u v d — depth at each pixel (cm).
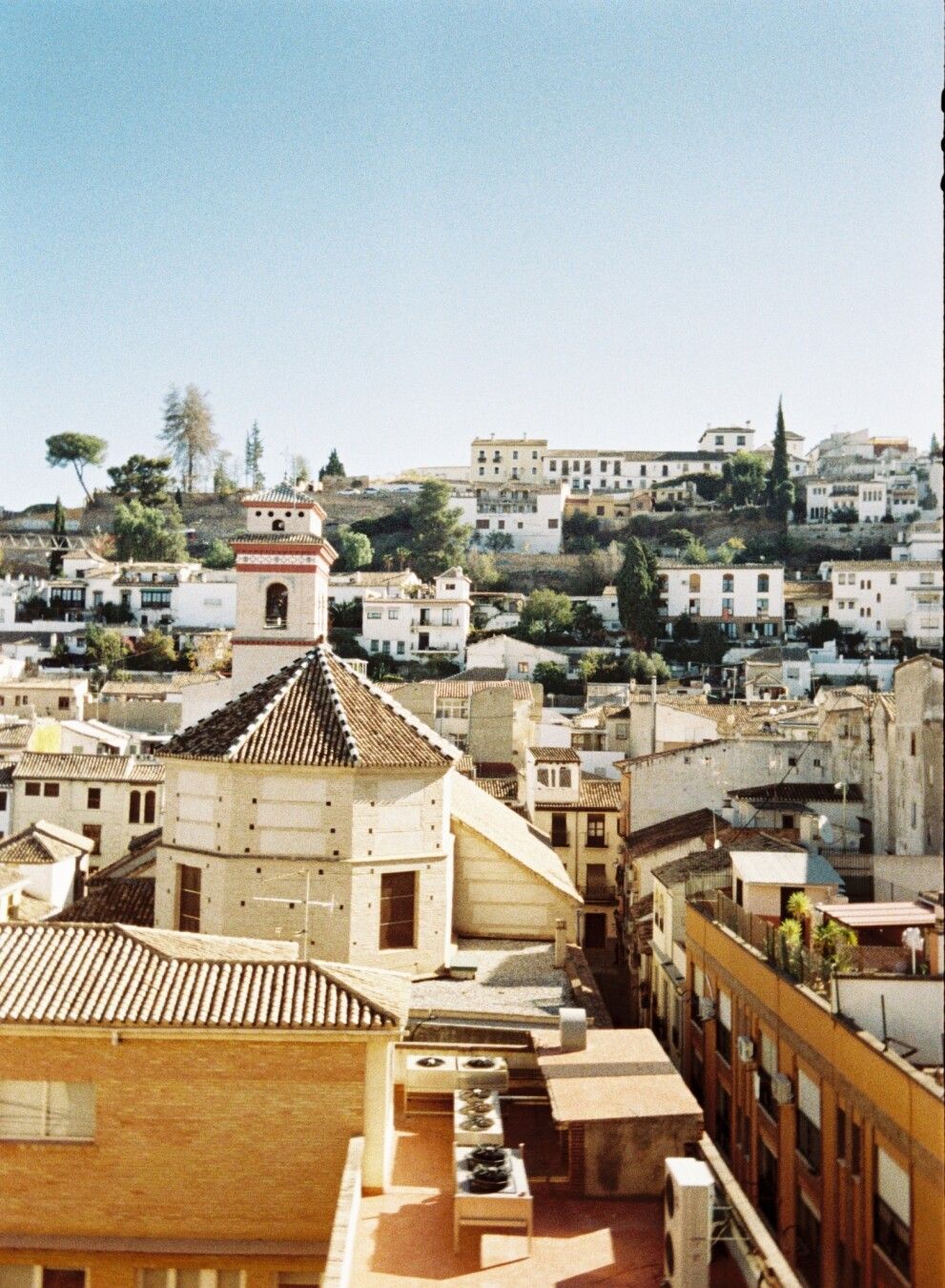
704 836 4784
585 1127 2411
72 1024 2328
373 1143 2389
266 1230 2356
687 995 3831
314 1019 2372
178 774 3756
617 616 15662
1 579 16288
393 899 3697
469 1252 2166
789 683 12775
